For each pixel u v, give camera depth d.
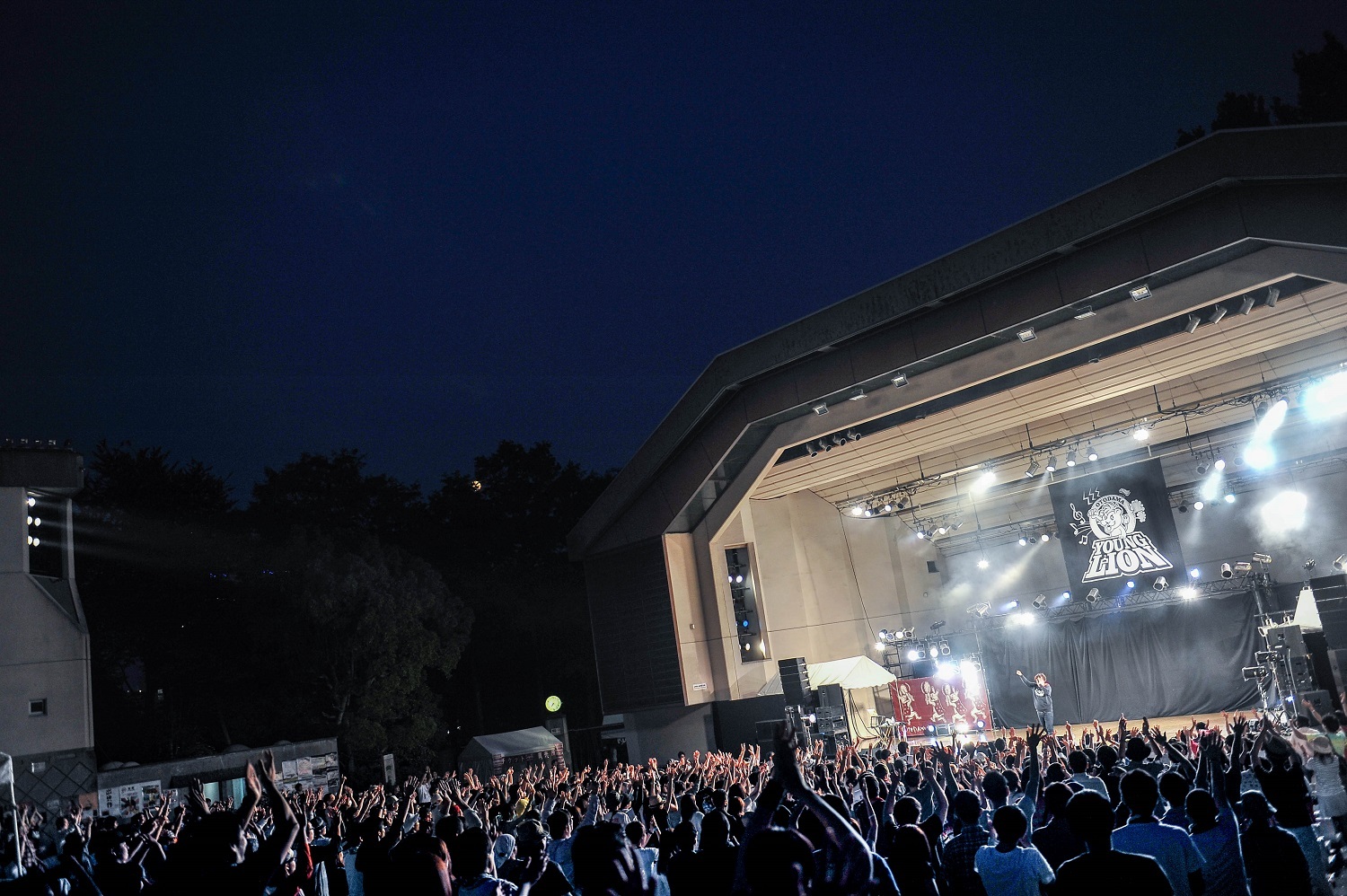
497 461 57.59
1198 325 26.27
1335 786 9.21
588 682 54.38
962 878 6.39
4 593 29.59
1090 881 4.51
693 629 33.69
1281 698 26.55
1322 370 29.39
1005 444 35.44
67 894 6.82
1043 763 12.97
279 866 4.47
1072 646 35.19
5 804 6.33
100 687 43.75
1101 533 34.59
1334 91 37.47
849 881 4.17
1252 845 6.66
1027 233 25.03
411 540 53.88
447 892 4.46
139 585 42.62
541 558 56.72
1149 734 12.35
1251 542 34.06
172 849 4.39
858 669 33.12
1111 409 32.88
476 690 52.75
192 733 43.69
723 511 33.72
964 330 26.67
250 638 42.19
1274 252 22.89
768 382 30.58
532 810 10.44
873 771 11.76
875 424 31.89
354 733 39.09
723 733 32.88
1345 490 32.53
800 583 37.72
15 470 30.41
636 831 7.70
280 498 49.44
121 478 44.75
